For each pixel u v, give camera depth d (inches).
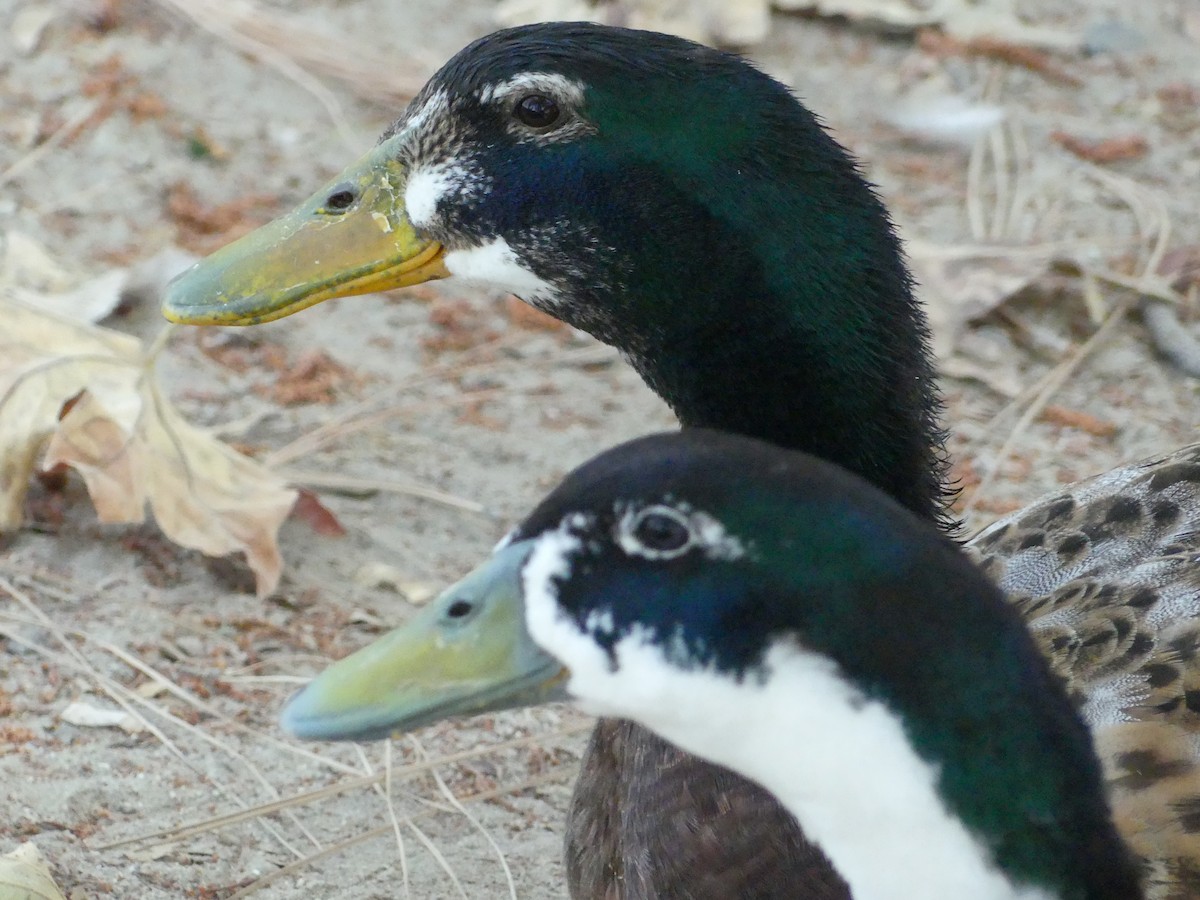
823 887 192.9
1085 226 415.5
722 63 220.7
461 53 232.2
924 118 449.4
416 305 386.0
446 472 339.6
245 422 341.7
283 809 262.4
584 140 222.2
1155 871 190.1
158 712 275.4
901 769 149.0
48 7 449.7
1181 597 208.2
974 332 385.7
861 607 148.8
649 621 155.6
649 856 209.3
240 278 237.8
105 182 400.2
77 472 318.3
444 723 285.9
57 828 250.1
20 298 337.1
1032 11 497.0
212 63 441.1
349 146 421.7
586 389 368.5
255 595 303.3
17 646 283.0
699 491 153.6
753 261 217.9
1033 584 221.5
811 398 222.2
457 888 253.4
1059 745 149.6
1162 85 470.9
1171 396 372.8
